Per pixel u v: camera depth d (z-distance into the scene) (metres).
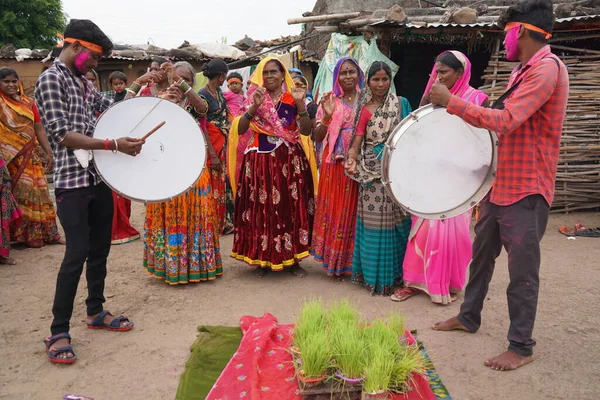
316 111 4.84
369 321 3.49
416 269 4.00
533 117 2.78
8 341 3.35
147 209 4.31
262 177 4.30
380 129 3.98
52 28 27.06
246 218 4.46
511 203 2.85
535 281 2.90
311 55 11.63
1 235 4.93
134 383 2.83
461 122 3.11
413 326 3.54
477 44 7.73
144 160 3.25
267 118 4.20
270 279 4.52
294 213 4.41
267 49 10.80
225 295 4.14
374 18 7.74
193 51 10.69
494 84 7.25
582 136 7.20
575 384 2.79
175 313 3.79
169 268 4.25
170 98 4.10
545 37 2.75
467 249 3.96
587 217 7.02
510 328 3.01
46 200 5.70
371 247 4.07
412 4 10.93
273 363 2.87
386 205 4.00
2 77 5.28
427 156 3.17
